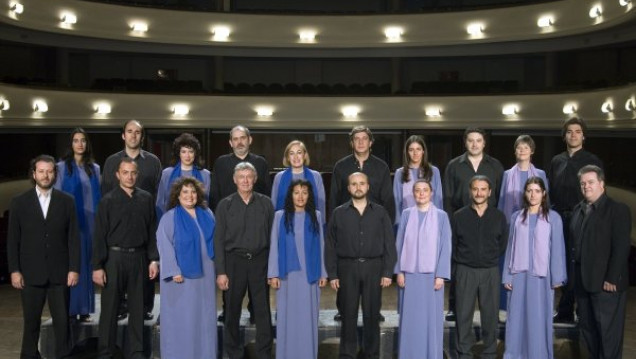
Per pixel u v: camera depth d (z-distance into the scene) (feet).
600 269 19.38
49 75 69.10
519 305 20.25
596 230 19.42
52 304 19.99
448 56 71.72
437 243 19.80
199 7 70.44
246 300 28.19
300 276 19.79
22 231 19.62
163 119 64.80
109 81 67.31
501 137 74.54
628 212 19.33
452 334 21.93
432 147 74.59
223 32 66.54
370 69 77.10
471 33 63.82
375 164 21.94
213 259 19.97
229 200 19.88
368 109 66.39
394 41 66.44
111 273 19.95
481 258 19.84
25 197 19.70
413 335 19.81
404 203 22.21
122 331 21.40
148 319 22.43
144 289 20.71
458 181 22.22
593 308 19.67
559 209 22.18
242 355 20.52
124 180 19.85
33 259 19.54
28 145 68.69
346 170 21.97
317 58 77.20
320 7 76.69
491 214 19.93
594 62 67.82
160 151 71.82
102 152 74.69
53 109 56.95
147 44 66.64
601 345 19.65
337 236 19.81
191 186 19.77
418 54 68.03
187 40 66.03
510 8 61.62
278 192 21.85
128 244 19.97
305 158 21.99
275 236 19.85
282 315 19.89
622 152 63.57
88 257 22.34
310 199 19.95
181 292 19.67
